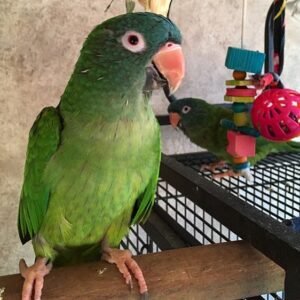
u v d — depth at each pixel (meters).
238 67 0.79
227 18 1.33
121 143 0.63
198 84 1.35
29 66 1.20
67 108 0.65
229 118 1.10
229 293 0.59
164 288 0.57
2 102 1.20
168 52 0.61
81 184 0.65
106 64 0.60
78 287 0.57
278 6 0.84
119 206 0.69
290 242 0.52
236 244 0.63
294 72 1.43
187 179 0.77
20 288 0.60
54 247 0.73
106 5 1.22
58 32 1.20
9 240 1.29
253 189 1.16
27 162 0.69
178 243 0.89
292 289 0.51
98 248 0.77
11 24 1.16
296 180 1.11
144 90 0.64
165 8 0.74
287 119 0.70
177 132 1.36
